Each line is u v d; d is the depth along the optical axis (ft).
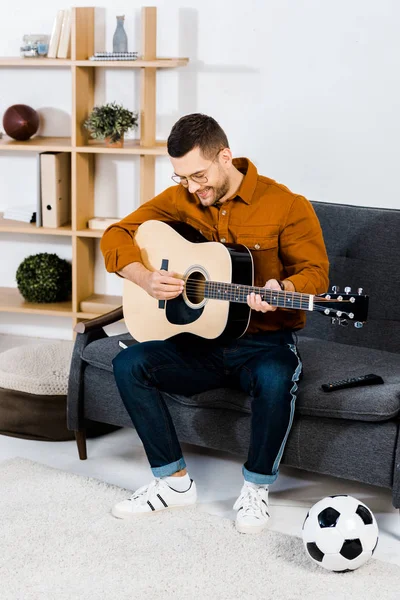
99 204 12.53
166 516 7.89
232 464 9.18
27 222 12.31
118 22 11.24
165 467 7.93
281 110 11.44
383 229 9.25
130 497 8.07
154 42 11.27
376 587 6.78
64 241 12.83
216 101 11.69
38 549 7.29
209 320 7.89
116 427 10.16
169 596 6.64
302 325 8.24
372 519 6.97
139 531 7.62
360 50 10.91
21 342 13.08
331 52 11.03
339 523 6.83
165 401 8.50
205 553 7.26
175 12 11.56
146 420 7.88
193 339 8.07
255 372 7.67
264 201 8.07
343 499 6.98
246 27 11.33
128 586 6.77
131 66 11.05
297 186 11.60
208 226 8.32
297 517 7.98
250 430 7.95
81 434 9.21
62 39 11.43
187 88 11.75
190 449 9.54
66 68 12.25
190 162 7.70
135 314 8.54
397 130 11.00
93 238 12.55
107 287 12.74
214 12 11.41
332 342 9.37
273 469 7.70
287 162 11.57
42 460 9.23
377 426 7.50
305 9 11.02
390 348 9.24
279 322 8.10
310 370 8.31
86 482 8.55
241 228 8.11
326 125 11.28
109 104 11.68
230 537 7.52
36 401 9.63
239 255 7.79
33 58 11.62
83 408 9.11
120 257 8.46
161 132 12.02
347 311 7.17
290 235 7.97
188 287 8.04
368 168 11.23
